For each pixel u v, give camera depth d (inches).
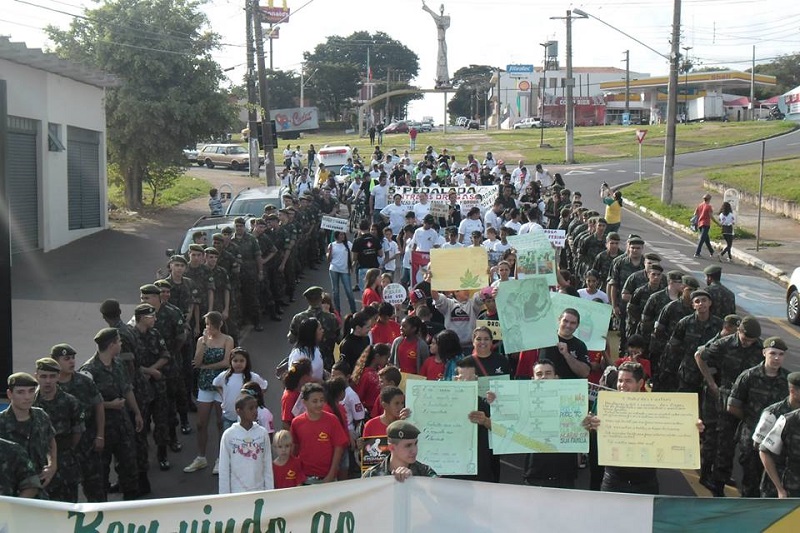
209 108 1364.4
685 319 414.3
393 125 3905.0
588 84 4707.2
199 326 538.6
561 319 375.6
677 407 277.9
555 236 728.3
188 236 761.6
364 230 735.7
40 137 985.5
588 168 2116.1
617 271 554.6
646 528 236.4
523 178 1401.3
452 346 366.3
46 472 287.0
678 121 3654.0
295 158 1845.5
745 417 339.3
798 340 684.1
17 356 593.6
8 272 373.1
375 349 388.5
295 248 791.7
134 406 368.2
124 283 847.1
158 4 1355.8
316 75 4603.8
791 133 2662.4
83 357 597.9
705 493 386.3
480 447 315.3
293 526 235.1
